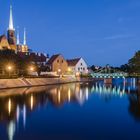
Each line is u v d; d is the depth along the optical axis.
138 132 31.08
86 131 31.83
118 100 64.94
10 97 69.31
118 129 32.72
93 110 48.31
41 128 33.41
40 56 188.00
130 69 141.00
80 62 194.25
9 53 126.25
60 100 64.81
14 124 35.84
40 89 99.56
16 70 125.25
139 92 89.12
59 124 35.94
